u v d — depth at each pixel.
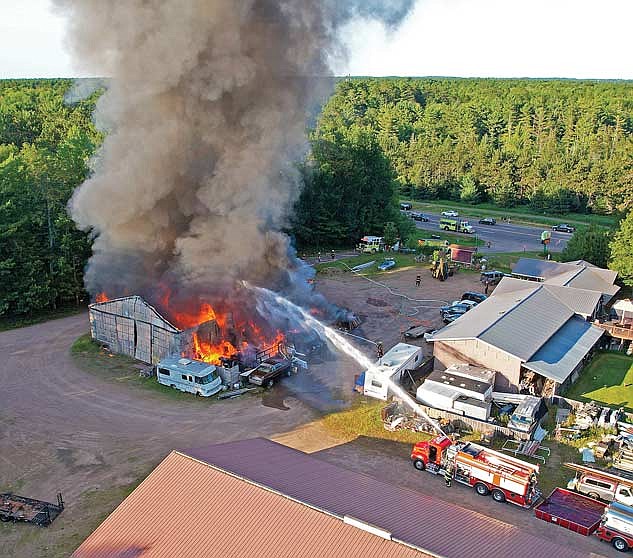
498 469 22.38
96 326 37.38
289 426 27.81
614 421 27.23
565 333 35.75
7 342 38.62
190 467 17.83
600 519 21.09
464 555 14.65
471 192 106.75
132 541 15.97
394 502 17.27
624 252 48.75
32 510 21.38
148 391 31.34
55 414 28.73
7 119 100.38
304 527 15.24
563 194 96.12
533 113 153.25
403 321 43.50
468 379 29.84
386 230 69.75
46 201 47.25
